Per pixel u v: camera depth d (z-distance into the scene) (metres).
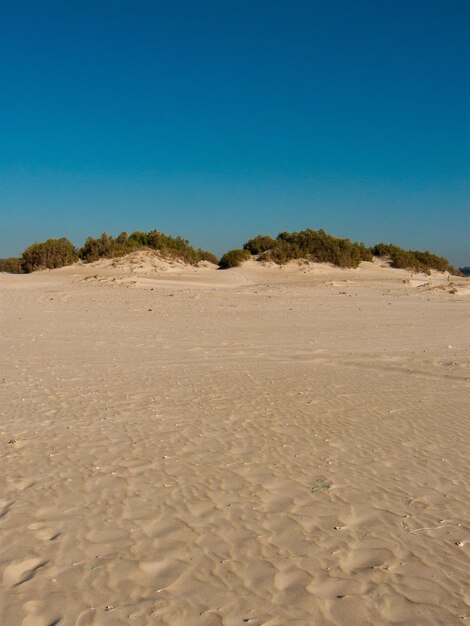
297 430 8.23
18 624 3.80
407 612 3.98
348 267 53.94
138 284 38.72
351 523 5.32
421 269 56.47
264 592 4.20
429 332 20.14
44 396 10.26
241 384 11.51
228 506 5.64
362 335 19.36
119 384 11.41
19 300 30.34
